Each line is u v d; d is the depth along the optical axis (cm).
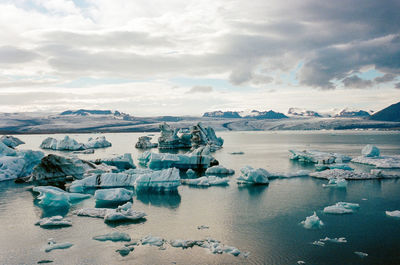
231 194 2925
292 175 3844
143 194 2959
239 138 15875
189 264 1507
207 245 1717
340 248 1672
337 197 2764
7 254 1638
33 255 1619
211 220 2166
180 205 2562
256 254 1611
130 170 3903
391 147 8350
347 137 15500
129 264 1512
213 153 7231
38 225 2084
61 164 3719
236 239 1816
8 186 3394
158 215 2289
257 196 2836
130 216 2205
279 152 7362
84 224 2092
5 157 4069
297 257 1574
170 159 4347
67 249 1686
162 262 1529
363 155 5622
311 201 2642
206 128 9456
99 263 1524
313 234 1878
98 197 2750
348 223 2066
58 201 2586
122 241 1791
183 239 1808
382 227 1981
